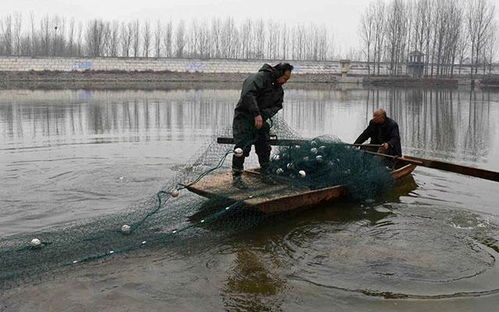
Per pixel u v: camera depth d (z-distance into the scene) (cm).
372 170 812
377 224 681
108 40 6912
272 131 840
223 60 5669
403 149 1310
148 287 498
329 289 496
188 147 1260
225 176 793
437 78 5688
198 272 534
